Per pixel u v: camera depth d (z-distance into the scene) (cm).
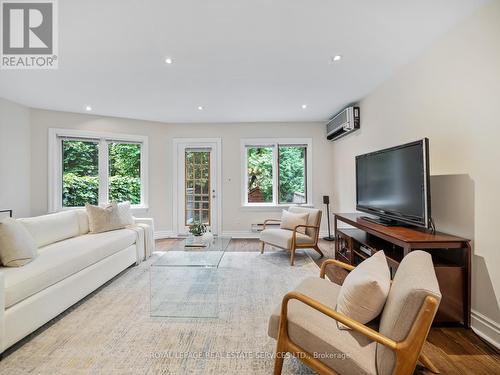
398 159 236
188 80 294
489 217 171
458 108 195
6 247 191
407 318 100
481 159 177
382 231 216
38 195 393
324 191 486
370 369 107
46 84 302
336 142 466
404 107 264
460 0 169
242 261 342
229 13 181
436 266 182
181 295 239
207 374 141
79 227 309
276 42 219
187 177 494
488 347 163
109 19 187
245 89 322
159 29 199
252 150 498
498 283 166
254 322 193
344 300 124
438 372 142
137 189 470
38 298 178
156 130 479
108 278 266
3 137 348
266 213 489
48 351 159
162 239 473
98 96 344
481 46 175
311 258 356
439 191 214
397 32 205
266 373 142
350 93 340
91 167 435
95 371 143
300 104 383
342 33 207
